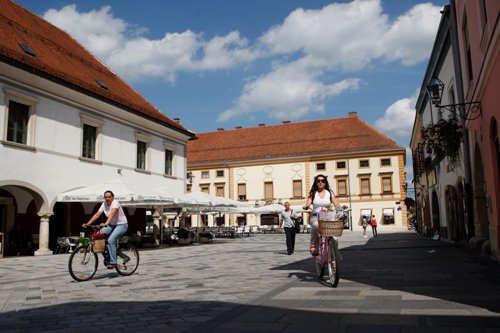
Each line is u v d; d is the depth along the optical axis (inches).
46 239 749.9
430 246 724.0
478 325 179.3
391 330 175.9
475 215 586.2
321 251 324.8
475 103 500.7
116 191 773.3
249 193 2395.4
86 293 298.7
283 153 2370.8
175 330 190.9
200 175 2503.7
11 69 689.0
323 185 325.7
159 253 700.0
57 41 1007.0
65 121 811.4
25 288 325.7
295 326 188.9
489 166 453.4
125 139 982.4
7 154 689.0
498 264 408.5
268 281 341.4
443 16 658.8
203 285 327.6
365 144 2249.0
